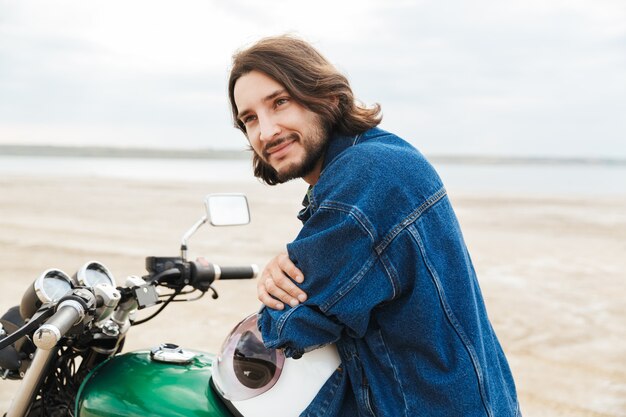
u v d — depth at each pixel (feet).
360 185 5.63
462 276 5.80
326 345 6.01
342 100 6.35
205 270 7.18
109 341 6.73
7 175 86.53
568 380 15.14
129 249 29.81
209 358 6.75
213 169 153.79
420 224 5.66
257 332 6.05
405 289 5.66
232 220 7.31
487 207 55.47
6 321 6.93
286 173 6.44
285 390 5.84
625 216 49.60
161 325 18.44
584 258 30.66
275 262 5.95
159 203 51.70
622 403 13.87
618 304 21.98
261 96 6.26
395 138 6.31
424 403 5.59
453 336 5.64
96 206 48.34
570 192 79.05
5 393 13.60
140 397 5.93
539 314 20.59
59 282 6.40
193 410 5.85
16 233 33.73
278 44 6.34
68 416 6.78
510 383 6.53
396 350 5.75
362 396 5.81
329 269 5.60
